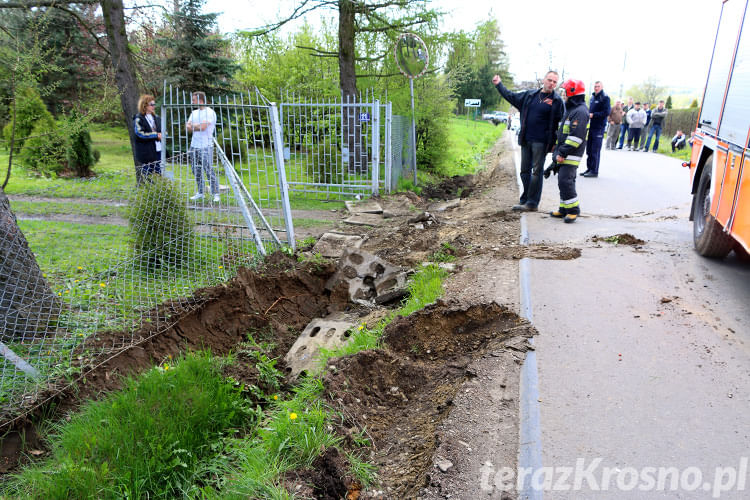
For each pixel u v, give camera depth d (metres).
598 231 7.04
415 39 12.05
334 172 11.91
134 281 5.16
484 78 51.31
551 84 7.97
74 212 7.18
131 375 3.76
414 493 2.61
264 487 2.59
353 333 4.59
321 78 17.92
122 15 9.18
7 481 2.90
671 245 6.32
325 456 2.80
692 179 6.36
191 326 4.68
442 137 15.71
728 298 4.74
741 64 5.01
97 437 2.89
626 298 4.80
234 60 16.48
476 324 4.39
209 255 5.91
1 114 6.59
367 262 5.94
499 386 3.44
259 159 13.47
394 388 3.67
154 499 2.71
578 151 7.39
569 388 3.42
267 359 4.25
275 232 7.12
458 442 2.89
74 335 4.02
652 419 3.09
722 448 2.85
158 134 8.09
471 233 7.38
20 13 8.02
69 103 14.41
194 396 3.27
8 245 4.03
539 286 5.11
